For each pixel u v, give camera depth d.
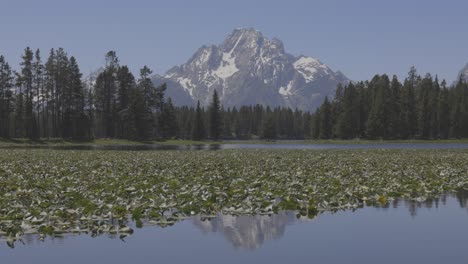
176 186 19.67
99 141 103.44
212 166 29.56
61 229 12.99
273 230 13.43
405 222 14.58
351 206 17.16
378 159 36.81
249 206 16.17
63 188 19.11
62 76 103.94
